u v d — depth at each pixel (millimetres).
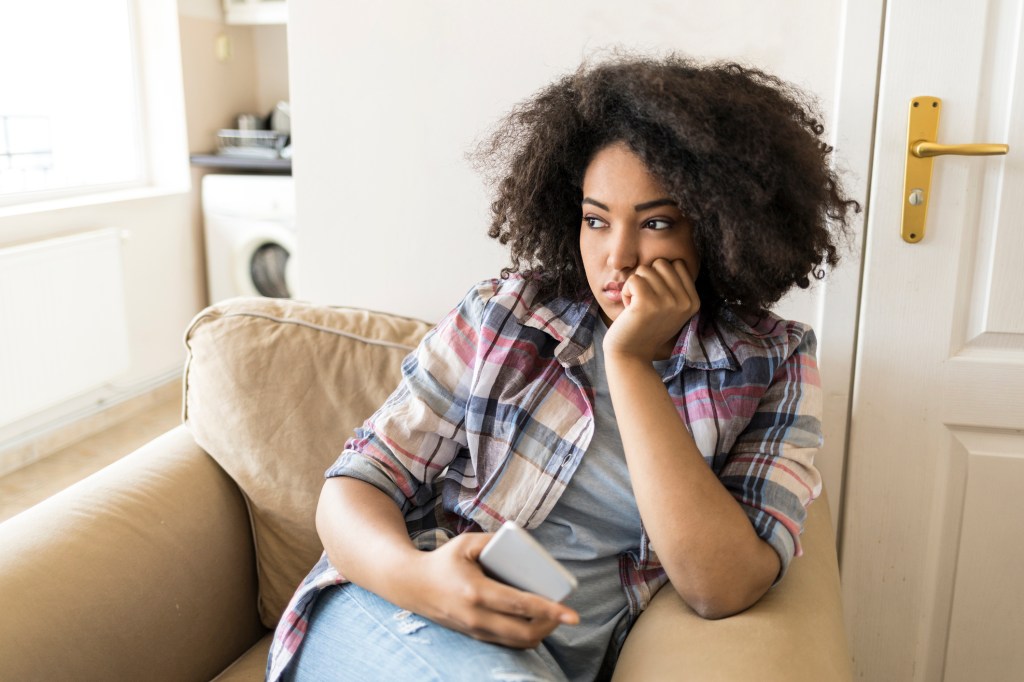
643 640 903
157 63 3791
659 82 877
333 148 1600
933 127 1290
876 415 1395
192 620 1168
